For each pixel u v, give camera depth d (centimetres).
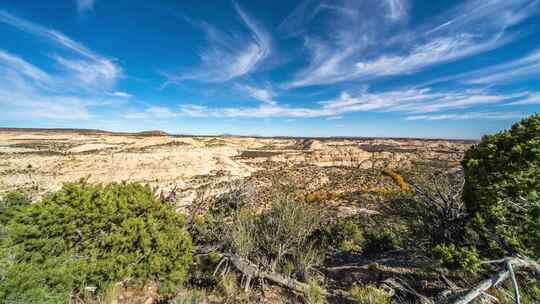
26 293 298
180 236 502
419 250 545
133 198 491
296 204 617
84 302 382
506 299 359
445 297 377
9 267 314
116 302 405
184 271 470
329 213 1466
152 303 419
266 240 581
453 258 370
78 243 420
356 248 895
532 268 333
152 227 469
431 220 558
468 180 485
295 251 583
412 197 636
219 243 600
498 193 412
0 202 502
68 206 424
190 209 768
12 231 373
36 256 366
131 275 430
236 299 445
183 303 399
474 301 360
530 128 438
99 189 490
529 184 386
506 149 447
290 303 438
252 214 657
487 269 386
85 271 385
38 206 417
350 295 484
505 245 381
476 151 495
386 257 720
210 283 505
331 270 643
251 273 491
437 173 685
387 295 439
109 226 452
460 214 514
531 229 365
